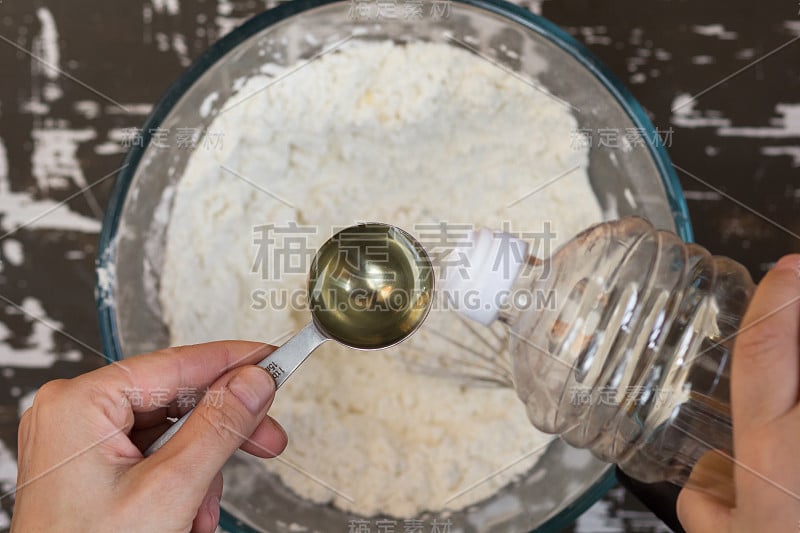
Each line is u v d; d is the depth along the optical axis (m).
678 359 0.32
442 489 0.36
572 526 0.39
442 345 0.37
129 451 0.29
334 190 0.37
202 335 0.36
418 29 0.36
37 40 0.39
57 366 0.39
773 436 0.27
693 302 0.33
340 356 0.37
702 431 0.32
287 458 0.36
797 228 0.39
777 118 0.39
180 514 0.28
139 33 0.39
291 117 0.35
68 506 0.28
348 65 0.35
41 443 0.29
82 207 0.39
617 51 0.39
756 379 0.27
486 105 0.36
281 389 0.36
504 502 0.36
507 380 0.37
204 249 0.36
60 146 0.39
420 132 0.36
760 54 0.39
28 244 0.39
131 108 0.39
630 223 0.34
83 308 0.39
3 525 0.39
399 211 0.38
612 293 0.32
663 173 0.35
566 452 0.36
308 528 0.36
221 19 0.39
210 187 0.36
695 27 0.39
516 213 0.37
